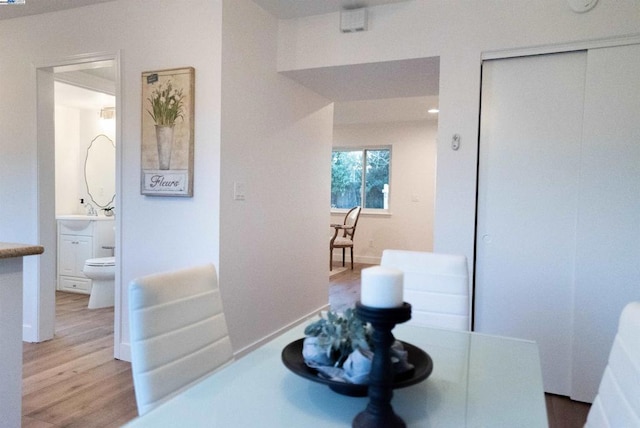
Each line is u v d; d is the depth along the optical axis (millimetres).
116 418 2104
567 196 2438
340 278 5867
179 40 2648
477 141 2588
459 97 2619
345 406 946
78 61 2979
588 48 2348
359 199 7438
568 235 2439
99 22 2893
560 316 2469
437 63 2846
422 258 1812
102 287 4215
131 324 1145
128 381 2529
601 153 2338
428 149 6848
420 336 1503
